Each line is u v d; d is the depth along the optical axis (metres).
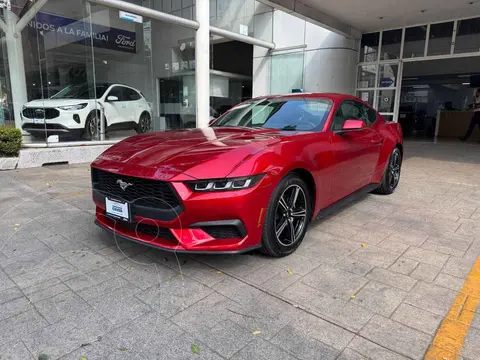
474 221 4.11
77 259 2.99
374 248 3.28
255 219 2.63
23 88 8.27
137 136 3.62
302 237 3.19
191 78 10.66
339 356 1.87
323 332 2.07
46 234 3.54
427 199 5.06
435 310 2.30
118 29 9.55
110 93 9.37
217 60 12.28
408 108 20.12
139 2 8.99
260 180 2.62
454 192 5.49
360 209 4.54
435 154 9.84
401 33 11.73
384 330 2.09
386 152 4.84
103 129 9.10
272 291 2.50
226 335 2.03
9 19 7.98
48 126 7.98
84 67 9.07
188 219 2.51
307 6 9.72
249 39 12.17
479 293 2.51
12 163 6.96
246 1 12.23
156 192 2.60
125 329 2.08
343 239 3.49
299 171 3.08
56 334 2.03
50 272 2.76
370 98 12.61
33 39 8.34
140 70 10.05
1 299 2.38
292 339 2.00
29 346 1.93
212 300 2.39
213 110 12.39
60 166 7.45
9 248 3.20
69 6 8.71
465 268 2.90
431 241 3.47
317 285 2.59
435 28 11.15
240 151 2.72
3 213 4.18
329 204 3.60
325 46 11.94
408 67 17.83
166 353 1.88
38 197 4.88
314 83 12.34
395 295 2.47
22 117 8.01
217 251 2.55
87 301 2.37
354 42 12.19
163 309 2.28
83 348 1.92
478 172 7.14
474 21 10.49
